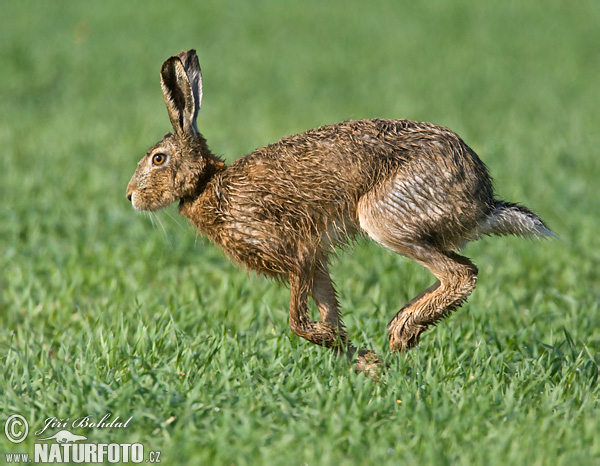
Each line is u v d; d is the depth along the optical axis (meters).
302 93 52.72
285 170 15.41
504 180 31.19
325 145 15.34
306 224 15.49
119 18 74.69
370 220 15.21
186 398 13.73
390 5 82.44
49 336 18.03
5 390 14.08
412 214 15.03
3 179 30.47
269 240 15.55
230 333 17.41
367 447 12.70
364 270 22.56
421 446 12.41
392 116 45.53
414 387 14.25
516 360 16.66
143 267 22.23
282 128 41.72
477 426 13.04
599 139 40.00
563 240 24.97
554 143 37.94
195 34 70.94
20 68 55.47
